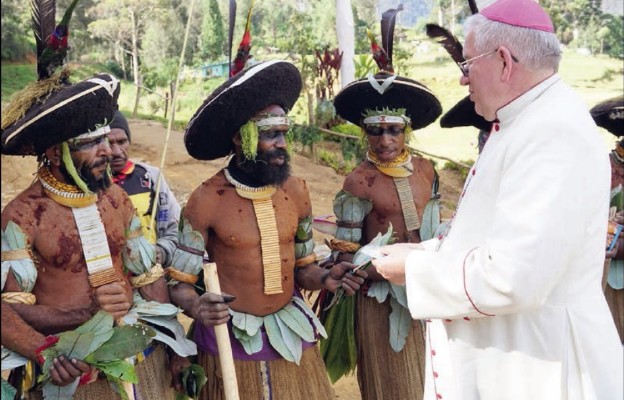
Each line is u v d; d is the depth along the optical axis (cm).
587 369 231
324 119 988
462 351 248
